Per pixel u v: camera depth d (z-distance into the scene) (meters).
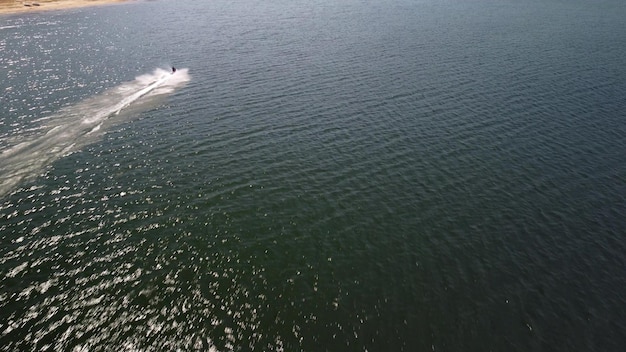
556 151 48.78
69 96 63.69
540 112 58.38
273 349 26.39
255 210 38.47
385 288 31.02
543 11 135.12
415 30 107.75
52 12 128.25
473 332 27.95
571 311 29.59
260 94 63.28
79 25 111.81
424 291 30.88
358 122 54.50
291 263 32.88
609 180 43.75
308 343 26.84
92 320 27.98
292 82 68.19
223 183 42.16
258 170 44.25
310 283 31.17
